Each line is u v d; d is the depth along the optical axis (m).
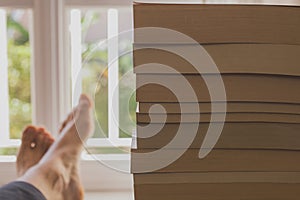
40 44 0.83
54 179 0.80
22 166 0.88
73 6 0.84
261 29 0.50
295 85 0.51
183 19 0.50
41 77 0.84
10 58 1.43
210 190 0.52
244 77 0.51
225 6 0.50
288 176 0.52
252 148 0.52
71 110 0.85
